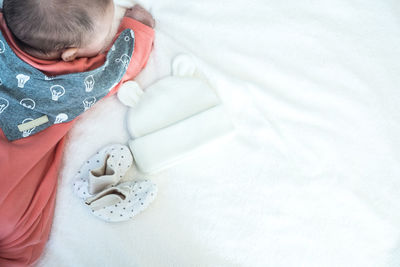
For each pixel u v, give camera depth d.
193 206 0.97
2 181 0.82
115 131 1.04
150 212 0.97
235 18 1.15
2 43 0.81
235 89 1.06
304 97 1.07
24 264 0.88
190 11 1.15
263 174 1.00
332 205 0.97
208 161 1.01
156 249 0.93
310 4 1.16
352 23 1.13
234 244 0.94
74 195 0.98
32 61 0.83
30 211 0.86
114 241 0.94
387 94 1.06
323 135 1.02
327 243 0.94
